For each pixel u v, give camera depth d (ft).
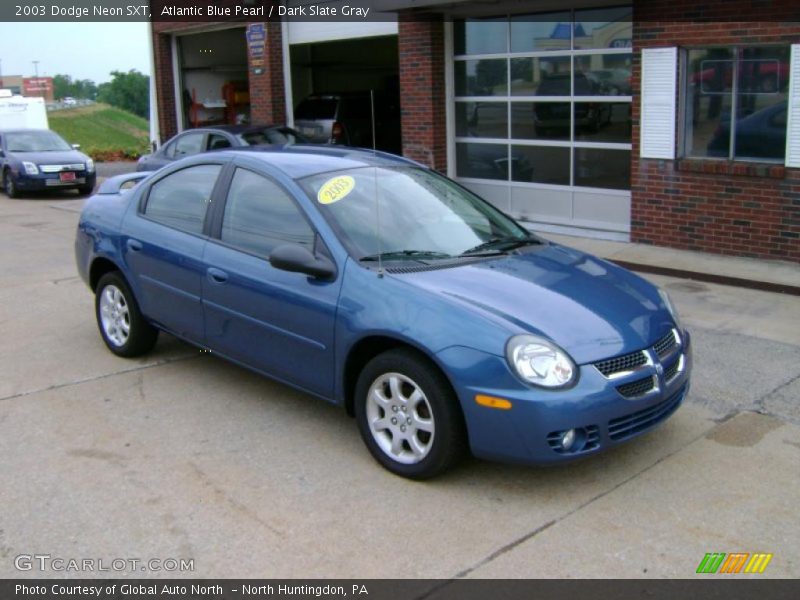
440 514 13.20
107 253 20.21
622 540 12.44
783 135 28.99
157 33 61.52
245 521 13.03
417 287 14.19
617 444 13.53
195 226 18.17
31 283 29.60
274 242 16.34
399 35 41.19
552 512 13.25
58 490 14.03
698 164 30.83
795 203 28.76
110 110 247.70
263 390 18.54
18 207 53.36
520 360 12.89
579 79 36.11
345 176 16.97
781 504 13.47
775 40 28.17
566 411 12.80
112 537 12.60
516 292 14.38
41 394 18.44
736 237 30.50
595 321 13.94
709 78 30.53
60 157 58.85
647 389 13.87
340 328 14.73
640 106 32.19
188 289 17.93
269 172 16.99
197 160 18.86
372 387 14.52
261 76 52.75
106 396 18.26
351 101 53.67
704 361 20.33
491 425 13.01
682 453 15.33
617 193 35.65
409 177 17.90
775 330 22.72
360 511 13.30
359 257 15.08
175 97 63.46
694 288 27.43
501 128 39.73
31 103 84.48
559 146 37.45
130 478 14.46
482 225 17.39
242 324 16.76
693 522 12.95
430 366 13.65
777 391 18.34
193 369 19.95
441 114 41.11
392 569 11.75
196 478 14.44
